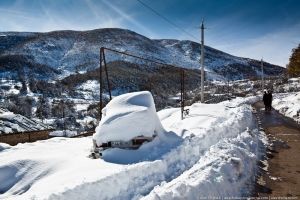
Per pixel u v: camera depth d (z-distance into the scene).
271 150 11.20
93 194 6.05
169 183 6.52
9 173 8.27
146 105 10.40
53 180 7.39
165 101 55.19
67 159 8.99
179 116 20.59
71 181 7.07
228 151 8.58
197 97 54.75
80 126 50.78
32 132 23.06
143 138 9.51
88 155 9.83
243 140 10.92
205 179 6.39
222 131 12.44
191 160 8.83
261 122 19.56
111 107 10.55
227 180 6.87
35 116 73.62
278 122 19.36
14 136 21.64
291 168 8.79
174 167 8.16
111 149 9.31
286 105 27.61
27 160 8.68
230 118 16.39
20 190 7.59
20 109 79.19
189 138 10.69
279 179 7.79
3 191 7.73
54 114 74.44
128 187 6.61
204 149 10.12
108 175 6.57
